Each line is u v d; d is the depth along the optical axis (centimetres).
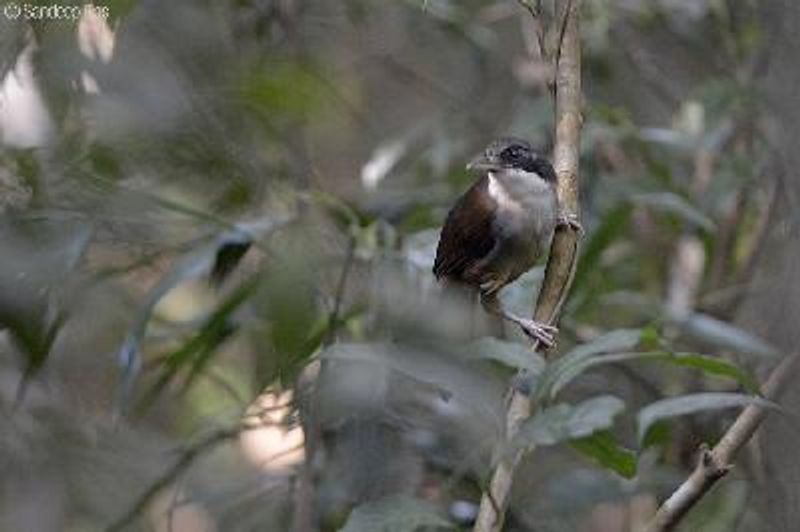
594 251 802
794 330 617
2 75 785
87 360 985
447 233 912
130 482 1061
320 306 798
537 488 948
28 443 1035
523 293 912
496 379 653
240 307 795
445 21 1273
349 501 853
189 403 1094
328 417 807
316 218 827
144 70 807
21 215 727
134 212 748
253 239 741
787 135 627
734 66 1218
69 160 765
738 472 973
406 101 1375
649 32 1297
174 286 740
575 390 1043
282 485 908
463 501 859
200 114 802
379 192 1035
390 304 809
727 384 1008
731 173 1077
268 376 767
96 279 788
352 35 1290
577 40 716
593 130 1066
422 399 868
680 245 1185
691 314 877
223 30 1016
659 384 1091
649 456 940
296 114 844
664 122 1324
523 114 1120
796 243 631
